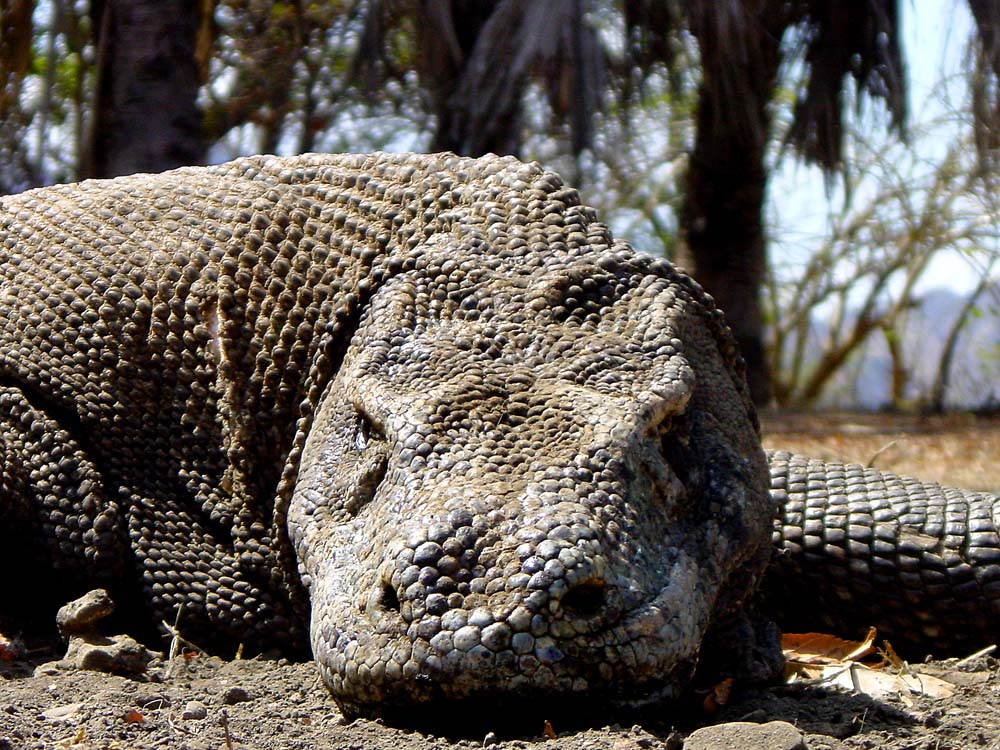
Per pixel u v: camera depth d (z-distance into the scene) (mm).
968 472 10328
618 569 3170
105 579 4836
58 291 5219
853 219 23969
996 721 3543
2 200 5930
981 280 24391
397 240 4520
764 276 17094
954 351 26500
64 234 5414
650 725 3189
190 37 12023
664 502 3555
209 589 4668
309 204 4820
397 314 4082
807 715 3525
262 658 4508
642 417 3582
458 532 3156
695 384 3889
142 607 4824
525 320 3988
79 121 14672
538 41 12219
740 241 16688
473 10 13094
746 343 16953
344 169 4961
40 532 4957
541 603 3023
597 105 12500
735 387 4539
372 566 3328
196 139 12086
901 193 22531
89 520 4871
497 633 3008
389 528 3342
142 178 5652
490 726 3092
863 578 4953
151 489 4906
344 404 4031
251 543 4594
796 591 5078
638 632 3107
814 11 13984
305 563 3760
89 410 5008
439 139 13195
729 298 16797
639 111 17562
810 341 30609
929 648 4961
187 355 4824
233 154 17922
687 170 16734
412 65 14234
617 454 3424
